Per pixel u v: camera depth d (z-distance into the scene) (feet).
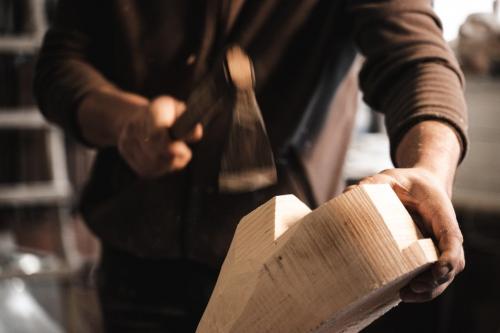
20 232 9.05
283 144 3.67
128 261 3.98
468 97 7.91
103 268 4.17
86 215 4.13
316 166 3.79
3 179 8.87
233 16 3.60
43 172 8.99
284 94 3.68
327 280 1.75
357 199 1.80
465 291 8.07
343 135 3.96
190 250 3.72
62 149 9.13
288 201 1.99
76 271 8.73
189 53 3.74
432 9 3.32
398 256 1.73
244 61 2.59
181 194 3.68
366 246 1.74
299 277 1.78
